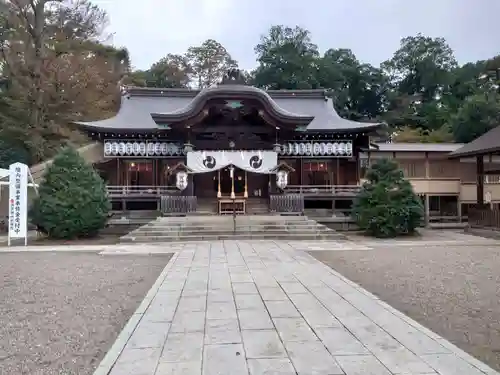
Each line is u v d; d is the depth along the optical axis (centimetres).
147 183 2517
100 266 1089
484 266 1055
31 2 2881
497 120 3544
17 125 2884
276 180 2244
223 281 855
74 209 1744
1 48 2902
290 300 695
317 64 5672
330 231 1747
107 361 437
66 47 3092
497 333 539
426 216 2652
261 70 5706
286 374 398
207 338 505
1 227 2202
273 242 1573
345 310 633
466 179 2767
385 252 1323
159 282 847
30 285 855
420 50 6169
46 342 515
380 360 434
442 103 5525
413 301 705
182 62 5878
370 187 1900
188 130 2294
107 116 3359
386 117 5544
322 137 2525
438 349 467
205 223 1814
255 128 2389
